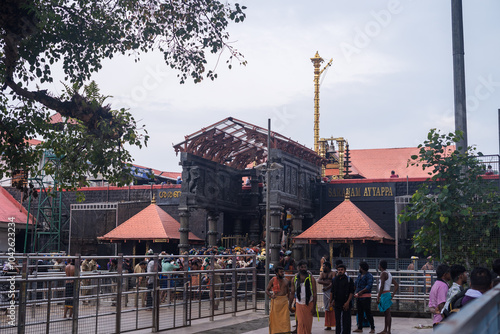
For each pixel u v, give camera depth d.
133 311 14.20
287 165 31.34
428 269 19.55
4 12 11.48
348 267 20.88
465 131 15.01
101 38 13.30
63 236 41.03
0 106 12.99
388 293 14.60
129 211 38.50
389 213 34.41
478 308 1.96
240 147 33.62
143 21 14.05
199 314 17.09
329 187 35.56
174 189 39.19
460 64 15.19
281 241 33.97
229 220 36.94
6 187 43.88
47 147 13.70
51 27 12.64
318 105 55.12
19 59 12.80
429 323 17.12
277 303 13.72
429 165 15.14
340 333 13.86
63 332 12.00
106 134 13.29
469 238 14.50
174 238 35.19
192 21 13.96
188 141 31.25
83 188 41.41
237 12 14.03
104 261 39.03
